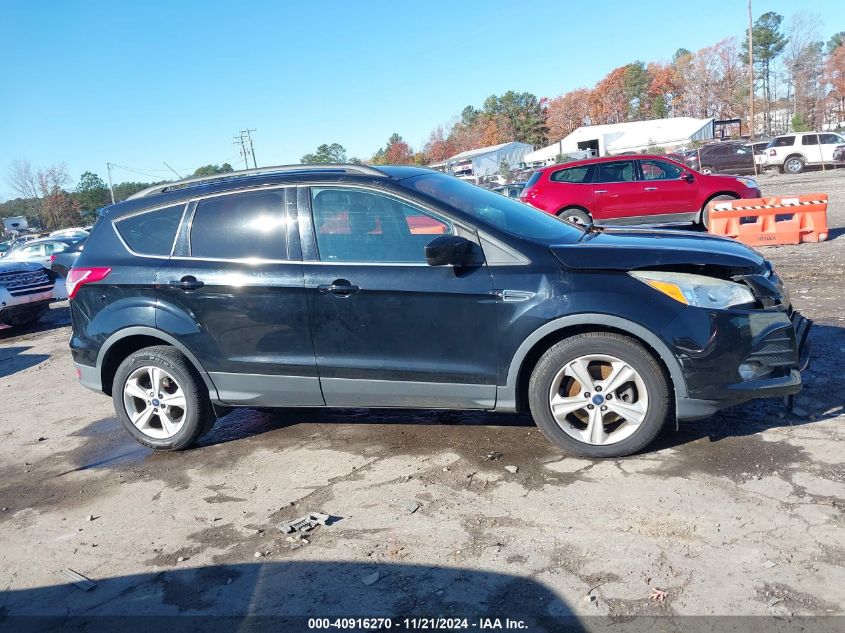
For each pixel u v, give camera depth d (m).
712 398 3.81
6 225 61.12
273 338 4.42
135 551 3.55
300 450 4.65
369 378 4.29
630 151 56.62
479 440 4.49
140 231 4.80
